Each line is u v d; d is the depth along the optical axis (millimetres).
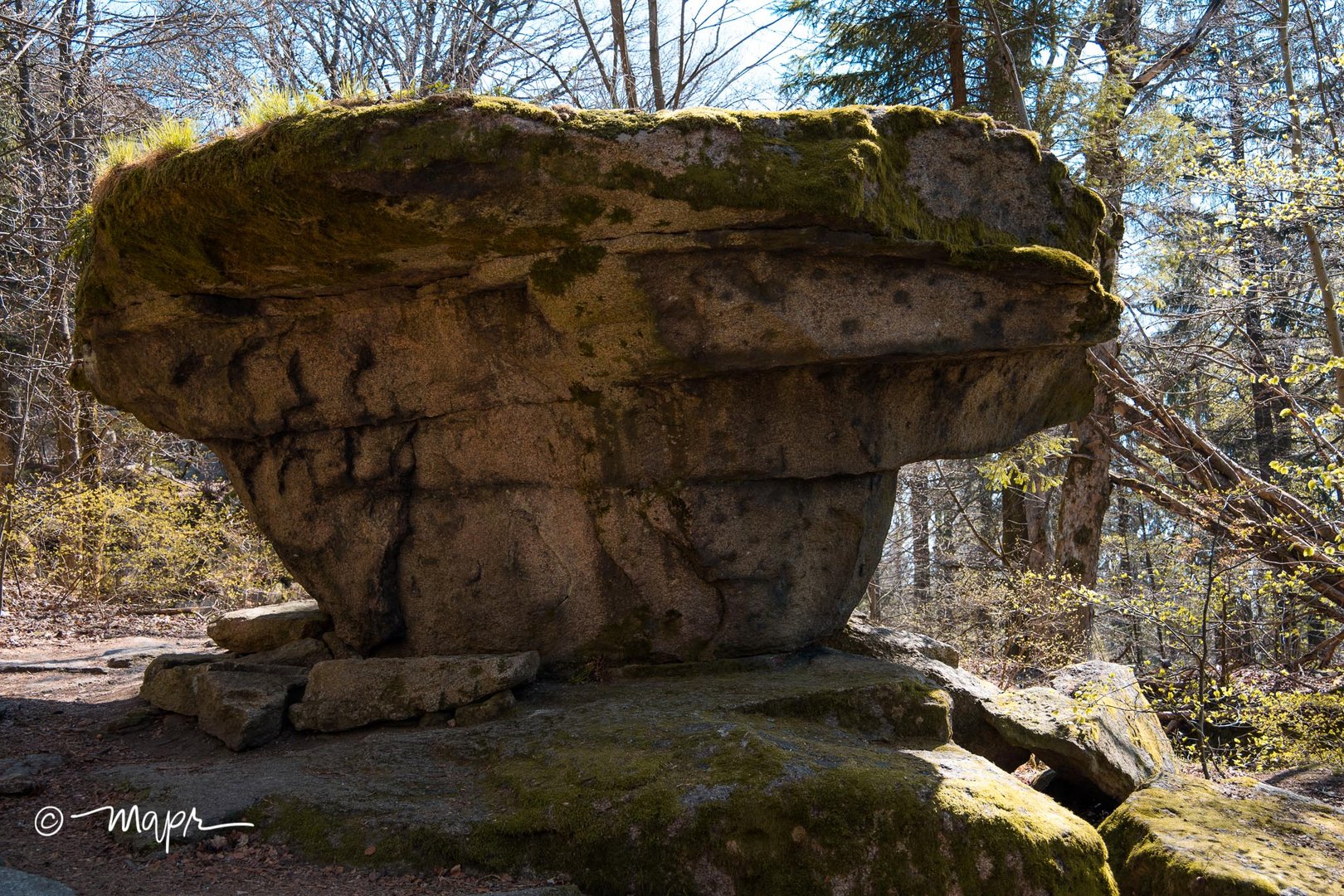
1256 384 12109
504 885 3734
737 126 4207
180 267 4891
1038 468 12469
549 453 5398
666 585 5484
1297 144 8133
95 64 13125
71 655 8047
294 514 6020
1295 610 8867
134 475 13656
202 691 5492
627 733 4441
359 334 5410
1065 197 5117
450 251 4590
